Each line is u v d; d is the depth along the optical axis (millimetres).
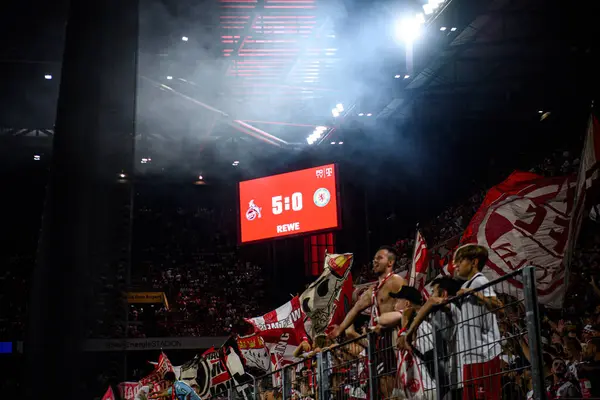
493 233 6121
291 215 16812
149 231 32344
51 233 2438
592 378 5090
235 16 20531
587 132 5559
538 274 5930
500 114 21828
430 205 24266
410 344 3967
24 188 30672
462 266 4172
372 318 5188
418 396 3959
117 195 2580
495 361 3562
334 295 7320
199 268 30312
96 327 2340
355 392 4695
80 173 2584
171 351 25859
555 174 17312
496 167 22484
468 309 3742
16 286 26547
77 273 2377
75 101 2832
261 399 6586
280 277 27625
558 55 19172
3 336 23703
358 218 25062
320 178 16500
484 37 18531
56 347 2270
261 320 7828
